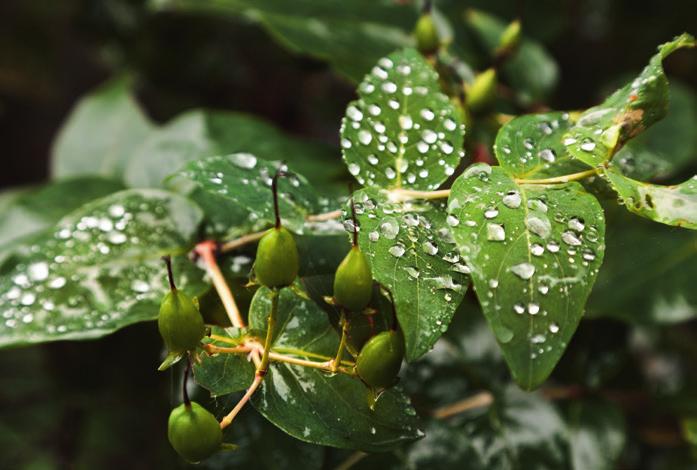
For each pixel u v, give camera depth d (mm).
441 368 482
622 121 412
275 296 405
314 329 418
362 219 408
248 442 453
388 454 460
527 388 385
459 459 466
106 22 853
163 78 834
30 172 1091
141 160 512
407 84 433
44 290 444
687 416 527
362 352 403
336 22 536
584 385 502
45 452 746
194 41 830
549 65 552
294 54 654
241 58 834
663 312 509
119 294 446
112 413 691
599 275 519
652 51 805
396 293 398
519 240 396
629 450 613
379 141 427
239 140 513
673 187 404
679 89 647
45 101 1071
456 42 546
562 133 421
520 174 412
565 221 399
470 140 478
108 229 454
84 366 589
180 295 401
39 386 730
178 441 398
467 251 394
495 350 486
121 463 709
